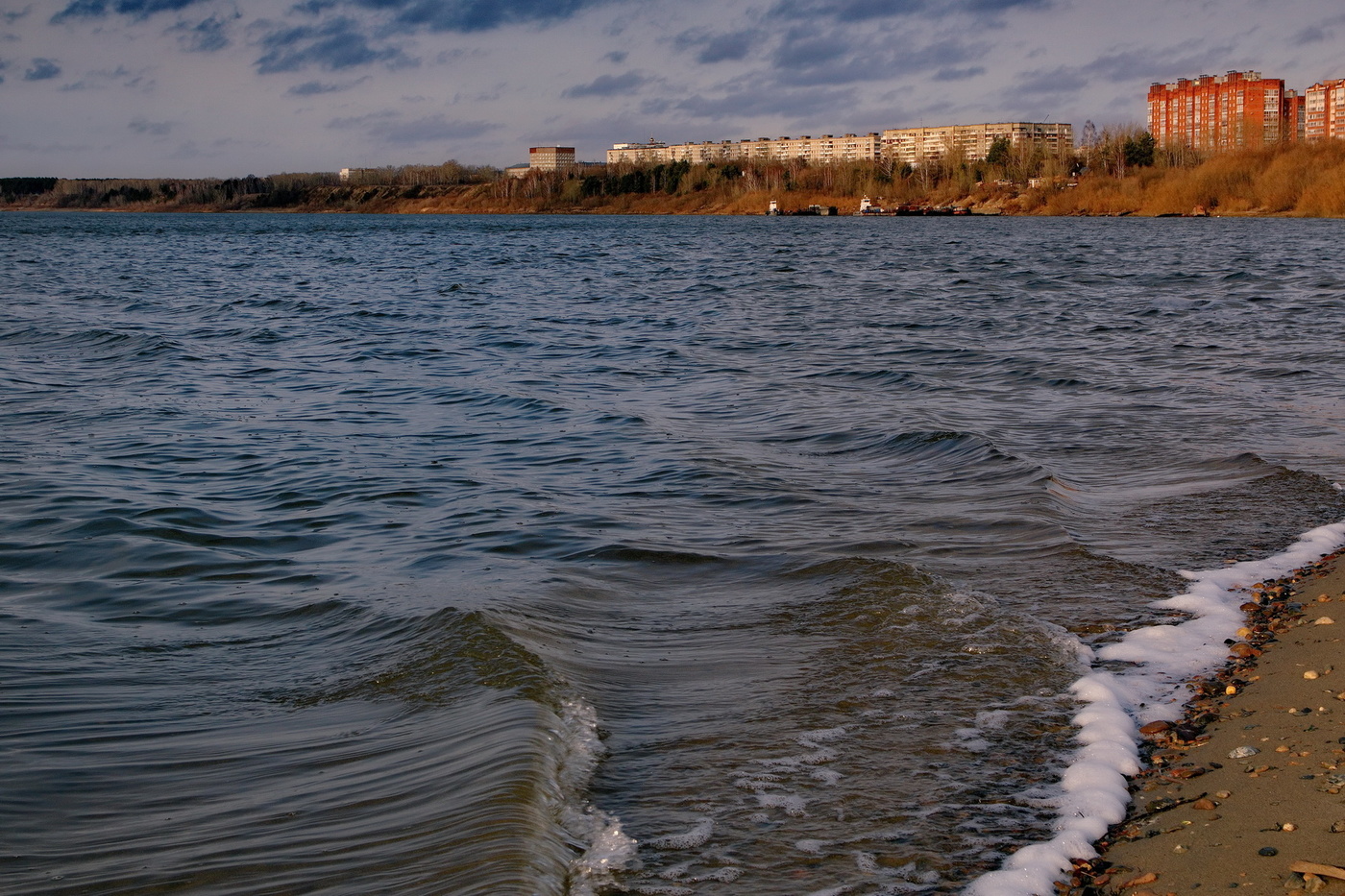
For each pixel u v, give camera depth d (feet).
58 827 14.69
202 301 106.01
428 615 22.11
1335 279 116.16
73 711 18.20
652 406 48.14
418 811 14.79
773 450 39.11
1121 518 29.91
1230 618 21.85
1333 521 29.01
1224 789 14.92
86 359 63.67
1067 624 21.88
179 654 20.84
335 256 200.34
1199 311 88.07
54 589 24.90
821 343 70.95
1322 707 17.20
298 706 18.42
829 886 13.24
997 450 37.14
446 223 467.93
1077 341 70.49
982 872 13.42
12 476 35.45
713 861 13.76
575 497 32.78
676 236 300.61
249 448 40.01
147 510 31.55
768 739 17.03
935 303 101.45
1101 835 14.23
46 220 503.61
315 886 13.23
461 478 35.29
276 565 26.71
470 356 65.26
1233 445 38.99
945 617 21.93
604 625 22.13
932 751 16.61
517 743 16.37
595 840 14.21
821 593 23.71
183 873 13.57
